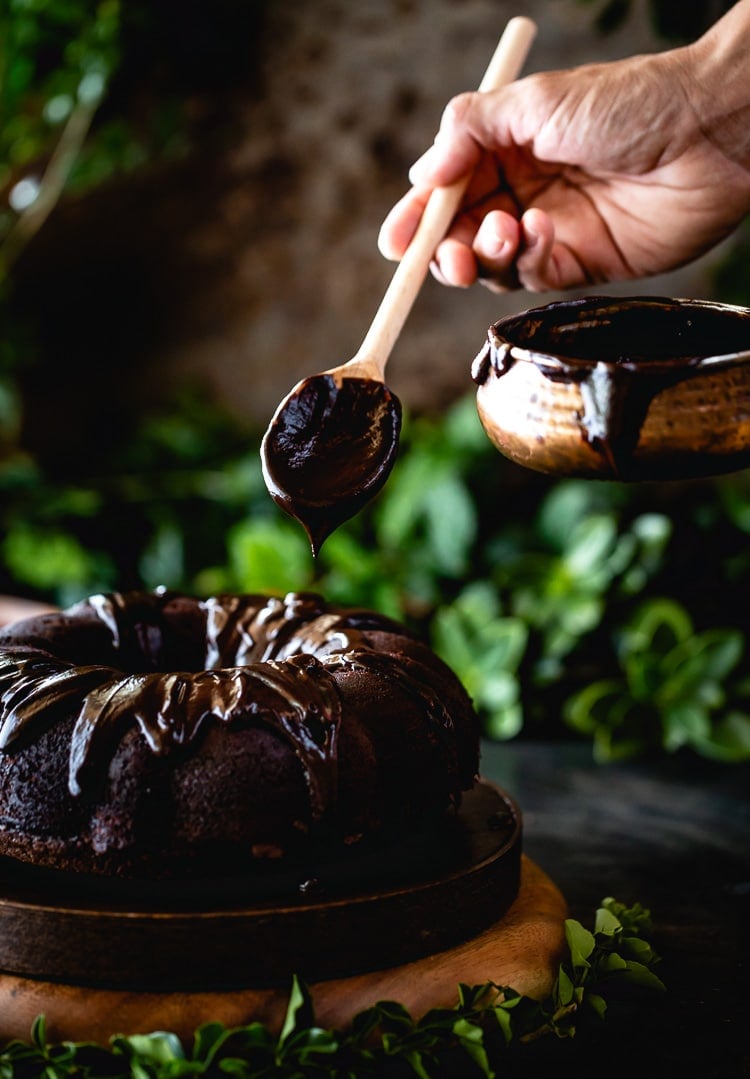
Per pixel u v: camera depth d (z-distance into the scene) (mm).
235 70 3059
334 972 1037
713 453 947
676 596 2504
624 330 1168
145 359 3217
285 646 1277
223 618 1329
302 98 3061
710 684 2188
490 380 1053
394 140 3049
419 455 2787
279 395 3199
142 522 3109
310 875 1105
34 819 1056
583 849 1728
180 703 1055
